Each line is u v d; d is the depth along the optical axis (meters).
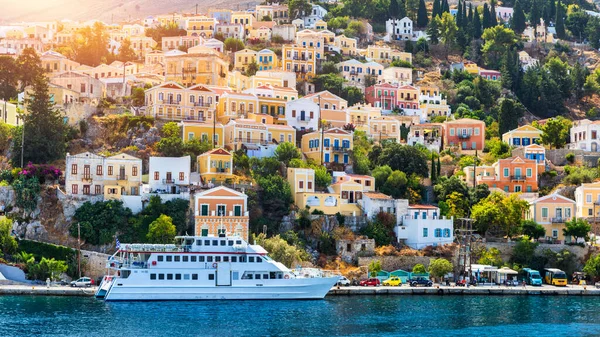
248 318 185.75
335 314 191.62
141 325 176.00
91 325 174.62
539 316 192.88
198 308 196.12
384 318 188.00
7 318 178.00
